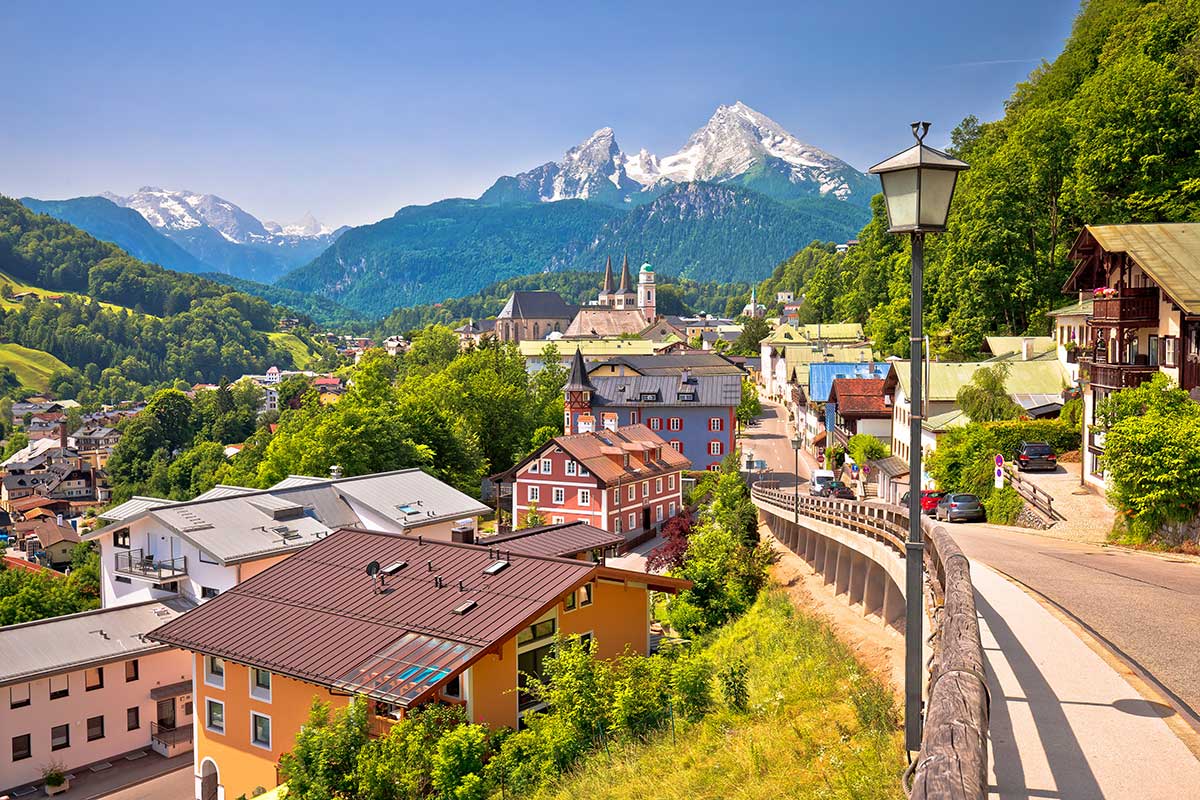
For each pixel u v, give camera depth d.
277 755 31.61
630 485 82.12
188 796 41.06
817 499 40.50
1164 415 30.86
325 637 30.62
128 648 46.19
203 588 52.25
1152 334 38.50
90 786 42.69
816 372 100.25
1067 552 26.30
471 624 29.12
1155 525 28.28
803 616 32.66
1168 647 14.33
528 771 23.67
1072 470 48.00
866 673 21.83
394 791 23.77
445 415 101.06
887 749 15.44
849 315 160.50
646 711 24.55
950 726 7.08
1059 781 9.45
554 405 122.81
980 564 23.22
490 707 28.72
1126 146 64.00
